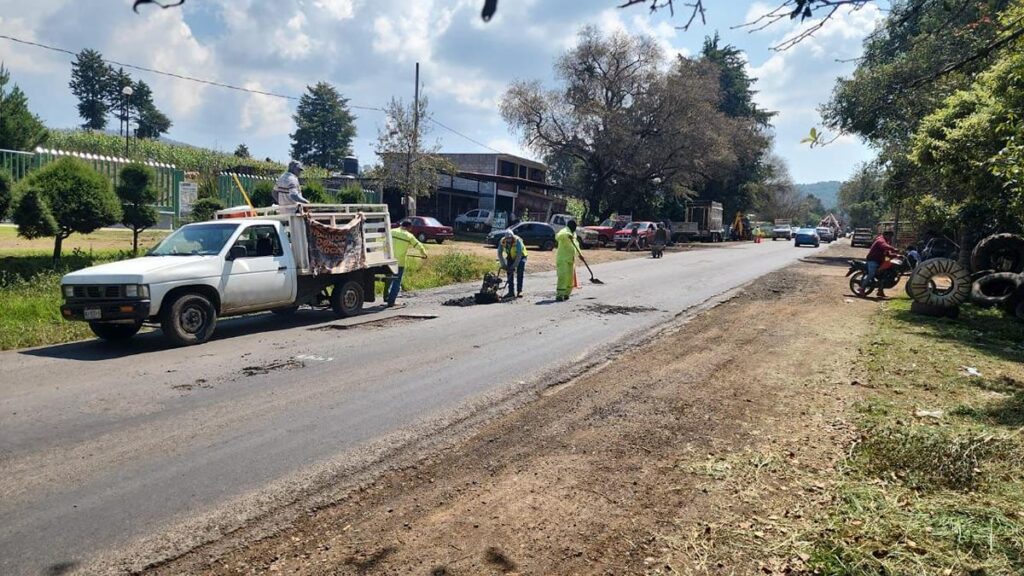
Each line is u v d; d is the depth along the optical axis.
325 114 85.00
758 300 14.63
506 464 4.79
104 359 8.09
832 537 3.67
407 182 34.88
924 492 4.34
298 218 10.72
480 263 21.12
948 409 6.22
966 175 13.45
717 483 4.45
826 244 56.66
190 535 3.70
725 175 54.56
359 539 3.67
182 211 19.66
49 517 3.89
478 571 3.35
